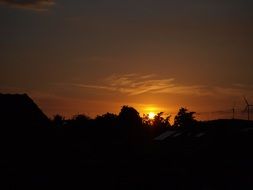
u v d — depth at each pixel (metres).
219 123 47.34
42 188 40.09
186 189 40.91
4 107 42.44
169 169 43.12
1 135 40.56
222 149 41.69
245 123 47.19
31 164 40.41
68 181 41.50
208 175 40.59
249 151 40.69
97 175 43.00
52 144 42.19
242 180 39.19
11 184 39.06
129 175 43.88
